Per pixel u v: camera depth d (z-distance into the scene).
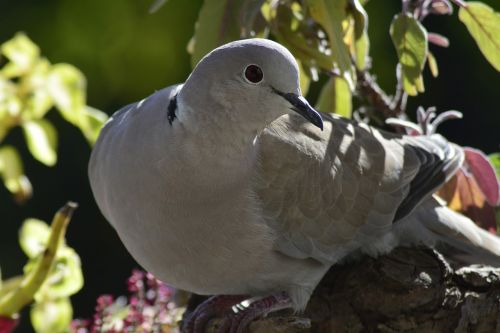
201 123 6.93
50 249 7.71
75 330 8.33
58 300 8.28
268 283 7.78
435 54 15.24
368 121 9.42
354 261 8.16
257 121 6.96
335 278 8.02
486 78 15.27
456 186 8.75
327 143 7.82
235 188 7.23
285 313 7.97
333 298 7.81
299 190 7.60
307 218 7.69
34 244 8.59
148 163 7.08
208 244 7.33
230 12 8.17
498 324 7.43
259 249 7.48
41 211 15.54
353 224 7.91
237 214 7.30
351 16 7.91
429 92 15.15
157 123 7.10
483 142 15.39
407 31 7.70
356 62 8.11
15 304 7.82
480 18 8.01
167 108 7.09
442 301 7.44
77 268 8.30
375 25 14.58
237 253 7.43
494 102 15.33
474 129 15.37
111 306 8.32
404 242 8.38
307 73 8.68
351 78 7.53
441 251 8.67
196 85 6.86
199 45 8.28
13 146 15.43
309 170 7.63
